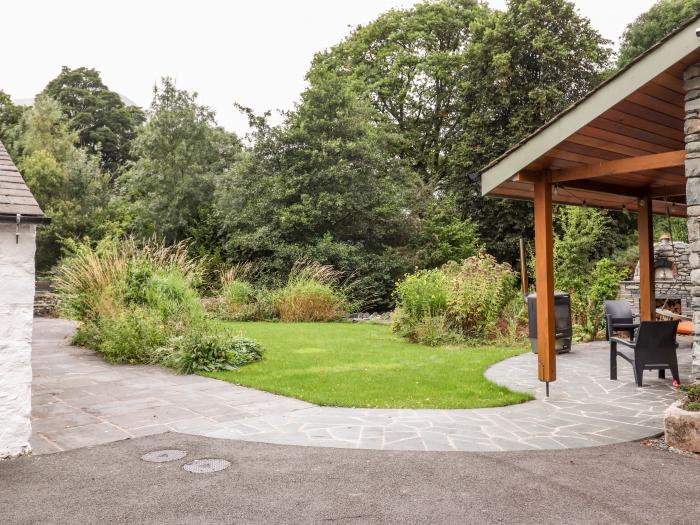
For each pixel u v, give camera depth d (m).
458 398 6.50
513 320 12.29
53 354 10.48
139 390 7.13
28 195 4.89
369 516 3.33
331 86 22.47
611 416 5.68
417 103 29.05
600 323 12.42
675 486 3.81
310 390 6.96
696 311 5.29
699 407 4.65
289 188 21.39
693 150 5.28
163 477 4.01
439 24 28.02
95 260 11.83
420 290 12.65
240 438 4.97
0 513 3.41
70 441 4.95
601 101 5.66
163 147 26.55
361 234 22.02
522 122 22.92
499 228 24.36
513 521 3.25
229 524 3.23
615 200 10.05
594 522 3.24
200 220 26.02
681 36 5.03
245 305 16.72
